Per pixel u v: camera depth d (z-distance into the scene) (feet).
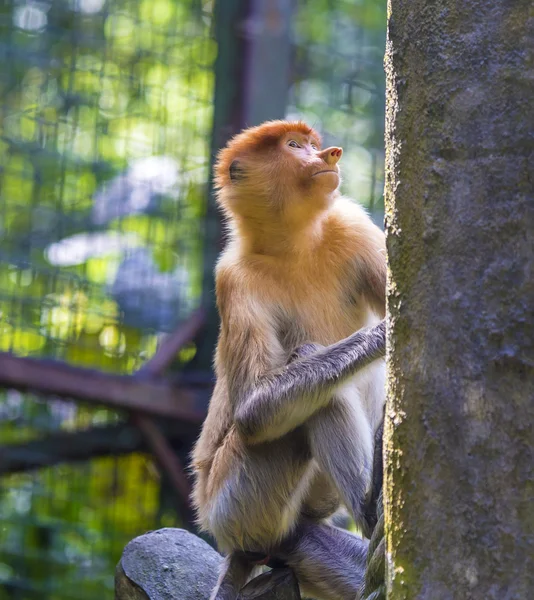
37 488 47.29
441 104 14.21
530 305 13.44
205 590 25.44
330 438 23.80
